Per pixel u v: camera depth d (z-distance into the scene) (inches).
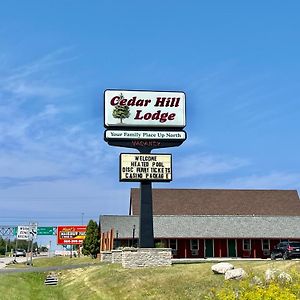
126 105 1480.1
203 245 2455.7
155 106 1491.1
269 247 2472.9
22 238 2385.6
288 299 650.8
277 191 3201.3
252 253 2459.4
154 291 1047.6
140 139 1461.6
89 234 2726.4
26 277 1517.0
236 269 1025.5
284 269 1069.1
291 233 2481.5
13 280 1355.8
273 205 3090.6
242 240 2474.2
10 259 3435.0
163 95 1497.3
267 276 964.0
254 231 2480.3
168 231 2452.0
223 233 2463.1
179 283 1066.7
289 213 3038.9
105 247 2204.7
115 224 2524.6
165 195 3093.0
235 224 2524.6
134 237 2438.5
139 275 1197.1
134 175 1429.6
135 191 2992.1
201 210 3019.2
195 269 1185.4
